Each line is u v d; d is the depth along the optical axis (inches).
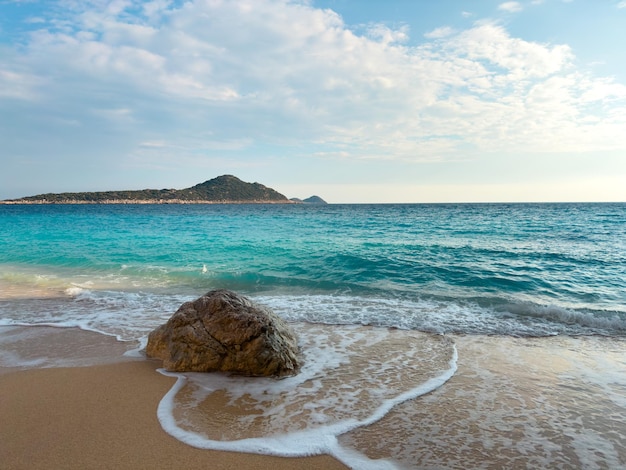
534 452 167.6
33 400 209.3
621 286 526.3
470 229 1385.3
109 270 655.1
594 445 173.5
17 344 303.7
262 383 235.3
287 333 285.7
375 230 1354.6
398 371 255.9
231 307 267.3
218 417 193.6
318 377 245.3
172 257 775.7
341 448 168.6
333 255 752.3
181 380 237.1
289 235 1170.6
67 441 170.1
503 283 542.9
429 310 413.4
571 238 1073.5
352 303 442.6
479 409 205.0
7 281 577.0
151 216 2527.1
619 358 283.6
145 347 294.8
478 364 269.4
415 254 768.9
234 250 851.4
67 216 2508.6
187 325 264.4
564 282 547.2
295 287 529.7
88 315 392.2
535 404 211.5
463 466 157.2
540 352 295.4
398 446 170.6
